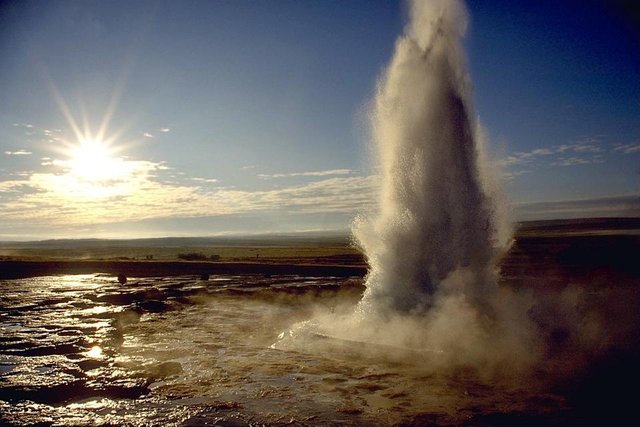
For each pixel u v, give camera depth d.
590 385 7.41
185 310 15.51
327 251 62.47
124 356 9.55
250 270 29.91
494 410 6.51
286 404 6.80
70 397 7.14
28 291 20.88
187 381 7.89
